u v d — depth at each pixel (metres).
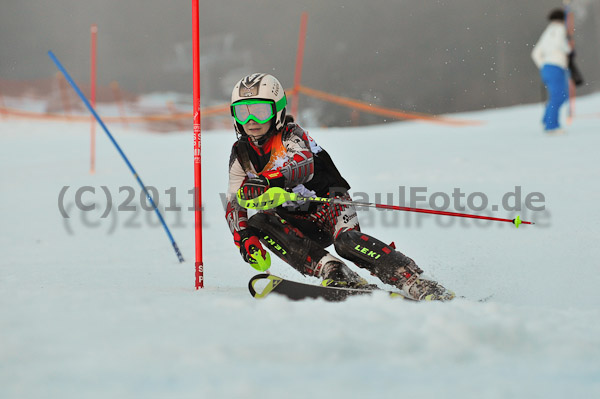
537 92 113.88
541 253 13.99
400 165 31.05
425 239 16.50
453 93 118.31
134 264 15.76
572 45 38.47
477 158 31.16
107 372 4.96
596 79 113.81
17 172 38.91
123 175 35.31
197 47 11.88
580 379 5.13
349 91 127.50
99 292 8.91
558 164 27.41
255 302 7.88
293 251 10.82
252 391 4.57
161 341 5.78
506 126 49.50
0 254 18.17
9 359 5.24
